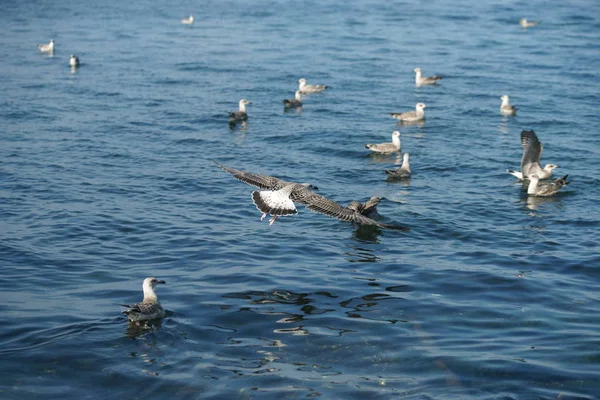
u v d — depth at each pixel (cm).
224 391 1573
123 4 8988
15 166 3294
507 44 6806
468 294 2062
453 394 1556
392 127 4222
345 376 1634
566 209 2894
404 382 1608
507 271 2228
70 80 5216
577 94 5019
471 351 1733
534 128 4219
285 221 2683
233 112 4216
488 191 3128
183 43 6712
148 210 2783
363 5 9069
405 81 5422
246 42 6775
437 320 1898
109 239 2473
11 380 1602
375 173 3388
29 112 4303
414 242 2494
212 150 3678
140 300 2002
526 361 1684
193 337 1795
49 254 2327
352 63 5975
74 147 3644
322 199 1232
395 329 1845
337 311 1945
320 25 7675
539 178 3269
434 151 3750
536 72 5697
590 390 1569
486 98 4941
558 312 1947
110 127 4047
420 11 8662
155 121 4206
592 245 2469
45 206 2791
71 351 1716
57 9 8456
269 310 1945
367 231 2588
